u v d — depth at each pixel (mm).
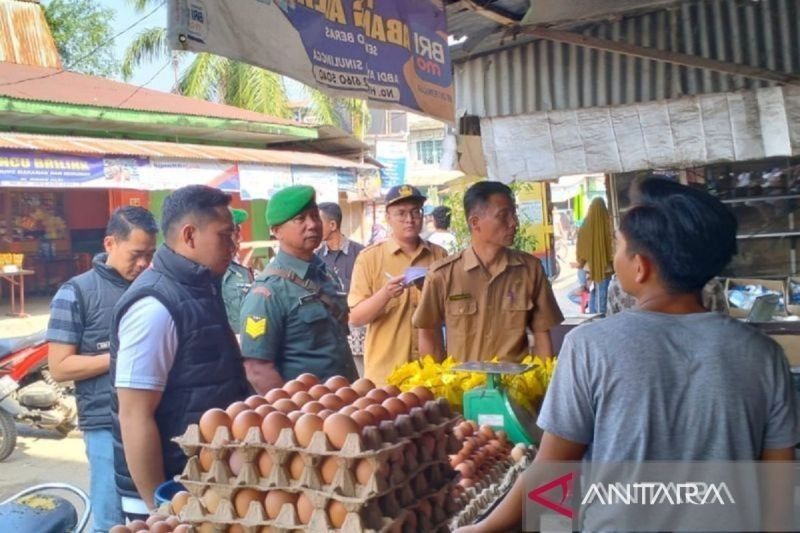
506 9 4383
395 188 4434
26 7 16031
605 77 5734
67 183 9977
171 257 2555
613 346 1556
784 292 6344
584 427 1586
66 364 3459
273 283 3168
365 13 3498
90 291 3520
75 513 2287
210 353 2551
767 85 5277
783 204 6527
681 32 5457
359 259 4539
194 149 12164
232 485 1729
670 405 1509
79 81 13750
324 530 1643
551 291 3797
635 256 1620
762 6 5242
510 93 6027
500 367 2744
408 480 1788
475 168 6273
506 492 2322
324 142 15469
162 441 2494
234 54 2703
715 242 1553
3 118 10711
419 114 3959
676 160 5594
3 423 6488
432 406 1941
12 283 14734
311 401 1921
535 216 10734
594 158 5828
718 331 1550
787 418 1538
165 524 1922
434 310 3756
